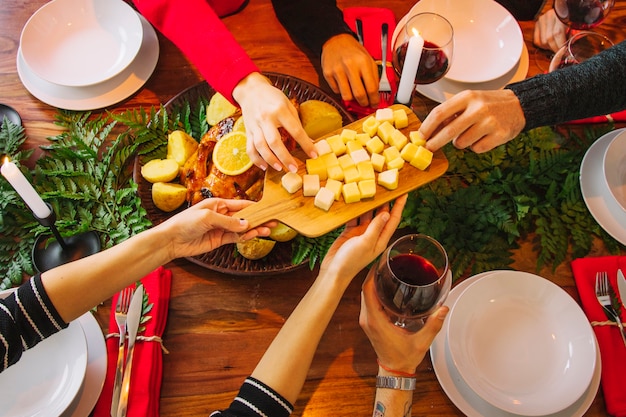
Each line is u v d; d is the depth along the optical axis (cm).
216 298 130
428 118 124
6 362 102
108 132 148
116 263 110
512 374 116
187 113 150
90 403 113
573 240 137
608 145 141
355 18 171
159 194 132
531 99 122
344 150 130
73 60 162
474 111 119
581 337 117
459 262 131
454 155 143
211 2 166
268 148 122
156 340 121
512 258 135
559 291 122
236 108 144
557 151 143
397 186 125
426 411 117
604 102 125
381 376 114
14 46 168
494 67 158
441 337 122
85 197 139
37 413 108
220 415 100
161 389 120
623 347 121
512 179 141
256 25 171
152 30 169
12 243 135
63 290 106
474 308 122
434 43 140
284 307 129
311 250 131
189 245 119
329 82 158
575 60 144
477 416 113
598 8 150
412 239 112
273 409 101
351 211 122
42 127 154
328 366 122
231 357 124
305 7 168
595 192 138
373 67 155
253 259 130
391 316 119
